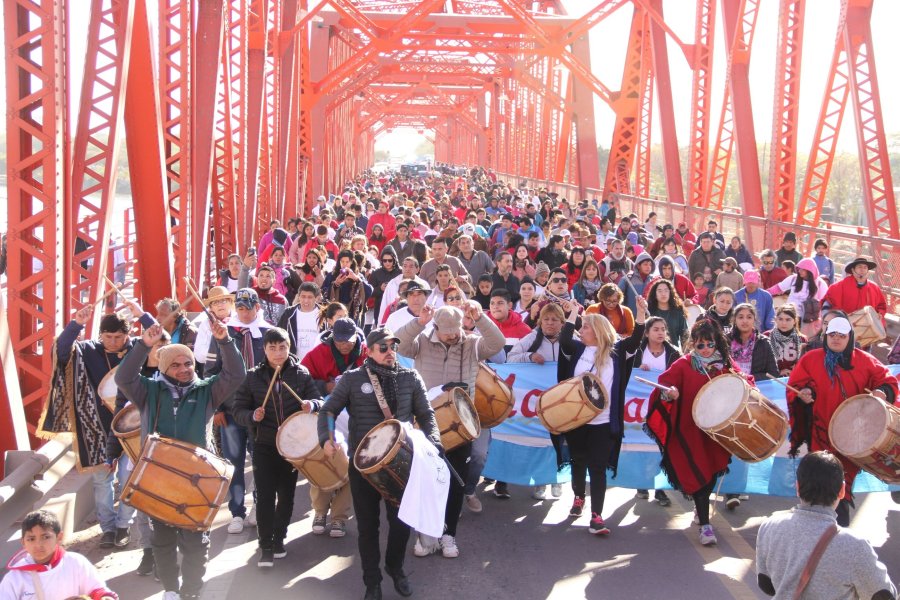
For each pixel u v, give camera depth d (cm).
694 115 2672
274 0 2552
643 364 820
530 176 6100
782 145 2016
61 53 755
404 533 598
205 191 1332
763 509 786
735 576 638
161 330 563
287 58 2772
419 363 715
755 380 795
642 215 2947
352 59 3419
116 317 661
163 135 1150
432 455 572
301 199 3369
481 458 737
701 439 695
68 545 687
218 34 1361
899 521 753
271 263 1188
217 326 567
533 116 6066
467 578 633
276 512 665
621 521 754
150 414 563
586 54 3609
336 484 653
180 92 1214
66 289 784
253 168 2128
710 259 1414
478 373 721
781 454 777
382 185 5369
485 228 2112
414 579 631
